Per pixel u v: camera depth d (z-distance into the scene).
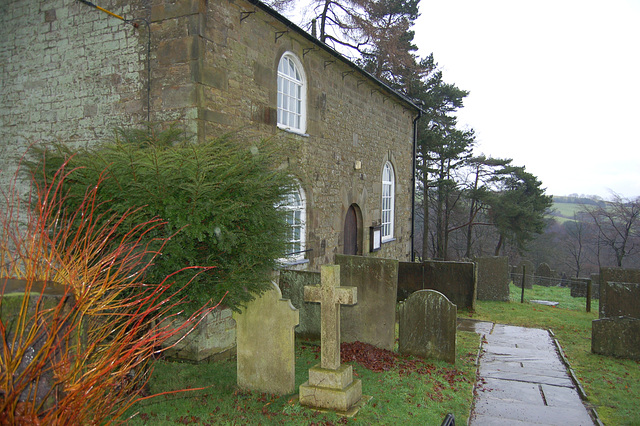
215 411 5.20
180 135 7.21
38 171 5.46
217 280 5.28
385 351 8.09
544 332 10.48
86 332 2.59
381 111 15.76
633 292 9.84
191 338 7.31
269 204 5.61
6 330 2.16
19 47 8.87
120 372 2.64
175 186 4.97
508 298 14.27
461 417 5.61
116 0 7.93
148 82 7.62
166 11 7.47
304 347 8.28
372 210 15.13
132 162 4.89
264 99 9.12
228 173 5.16
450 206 31.83
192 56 7.28
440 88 26.94
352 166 13.63
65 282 2.71
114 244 4.92
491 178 29.75
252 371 6.09
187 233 4.76
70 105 8.38
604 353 8.53
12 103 8.98
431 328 7.85
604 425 5.61
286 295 8.84
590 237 35.84
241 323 6.14
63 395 2.30
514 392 6.64
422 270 12.88
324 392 5.37
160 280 5.00
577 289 15.98
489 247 36.75
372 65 24.44
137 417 4.78
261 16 8.89
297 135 10.52
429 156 27.31
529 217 28.48
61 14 8.43
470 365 7.77
